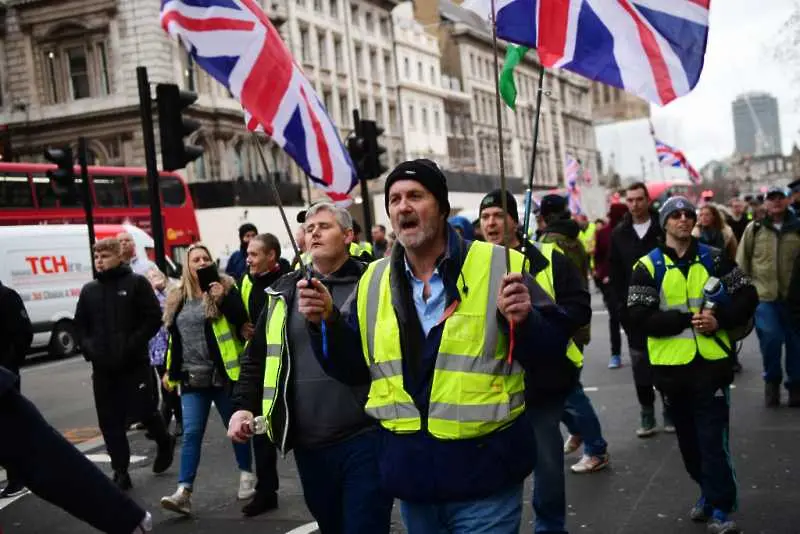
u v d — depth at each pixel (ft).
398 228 10.32
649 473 21.11
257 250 20.94
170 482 24.02
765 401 27.94
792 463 21.02
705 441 16.21
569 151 298.56
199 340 20.83
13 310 22.76
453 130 216.13
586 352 43.34
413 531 10.43
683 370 16.28
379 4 185.88
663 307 16.57
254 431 13.56
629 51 13.38
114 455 23.27
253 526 19.43
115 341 23.00
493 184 186.91
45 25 130.93
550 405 15.56
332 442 13.30
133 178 86.53
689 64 13.52
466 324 10.14
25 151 131.85
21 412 8.07
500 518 10.13
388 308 10.54
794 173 262.47
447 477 9.98
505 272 10.38
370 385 11.15
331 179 17.19
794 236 27.20
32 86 131.85
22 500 23.31
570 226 21.91
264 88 16.12
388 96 186.80
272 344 13.79
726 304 16.10
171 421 33.88
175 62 130.72
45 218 76.23
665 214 16.60
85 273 69.31
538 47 13.19
